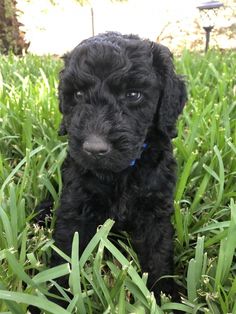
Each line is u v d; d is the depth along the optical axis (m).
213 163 0.29
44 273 0.18
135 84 0.21
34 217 0.26
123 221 0.24
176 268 0.25
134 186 0.23
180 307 0.20
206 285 0.20
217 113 0.35
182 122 0.35
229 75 0.48
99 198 0.23
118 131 0.20
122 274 0.19
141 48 0.22
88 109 0.21
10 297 0.16
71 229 0.24
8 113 0.36
